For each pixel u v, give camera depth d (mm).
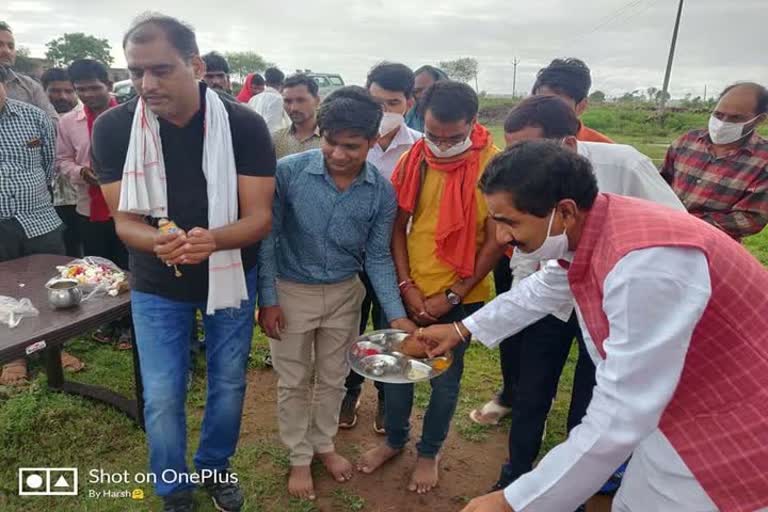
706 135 3012
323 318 2328
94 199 3812
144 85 1747
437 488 2533
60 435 2732
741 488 1233
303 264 2230
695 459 1274
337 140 1963
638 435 1137
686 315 1113
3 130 3146
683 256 1148
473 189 2125
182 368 2090
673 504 1344
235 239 1922
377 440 2883
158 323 2035
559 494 1229
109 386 3252
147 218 2039
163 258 1814
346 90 2039
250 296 2162
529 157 1241
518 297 1856
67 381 3154
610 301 1178
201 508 2330
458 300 2223
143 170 1882
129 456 2645
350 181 2141
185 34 1788
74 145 3875
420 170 2250
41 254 3131
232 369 2166
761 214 2789
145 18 1740
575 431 1237
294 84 3346
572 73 2568
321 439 2547
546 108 1915
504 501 1279
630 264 1151
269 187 2031
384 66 2783
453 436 2924
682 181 3064
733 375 1230
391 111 2764
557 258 1415
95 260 2881
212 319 2123
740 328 1211
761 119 2766
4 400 2986
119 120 1927
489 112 27312
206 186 1978
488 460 2748
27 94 3916
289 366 2328
